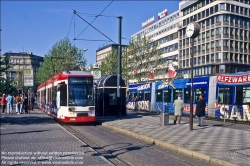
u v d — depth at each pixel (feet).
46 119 90.89
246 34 260.42
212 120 86.69
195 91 96.27
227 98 82.99
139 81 181.06
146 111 129.90
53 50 218.79
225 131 58.65
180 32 293.64
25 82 140.77
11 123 78.64
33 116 102.68
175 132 57.47
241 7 256.73
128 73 183.11
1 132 59.77
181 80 104.78
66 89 75.05
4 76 68.39
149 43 182.09
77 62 215.92
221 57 248.52
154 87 124.06
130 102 150.51
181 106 72.33
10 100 117.70
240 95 78.74
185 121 81.92
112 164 32.17
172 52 305.73
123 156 37.93
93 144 47.57
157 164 33.24
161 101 116.98
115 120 84.53
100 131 65.36
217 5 250.78
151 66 180.75
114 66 210.38
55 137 52.65
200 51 268.00
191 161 35.06
